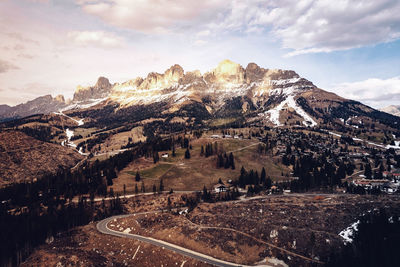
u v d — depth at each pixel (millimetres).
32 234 159000
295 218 149625
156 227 158000
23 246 152125
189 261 126250
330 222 143875
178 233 147875
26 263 137000
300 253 124812
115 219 176375
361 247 123375
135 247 142750
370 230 131875
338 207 159375
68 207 183875
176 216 167875
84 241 153625
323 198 179750
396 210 151250
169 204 195125
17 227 162250
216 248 133250
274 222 146250
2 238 153000
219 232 142625
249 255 127000
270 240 133375
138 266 132500
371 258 117312
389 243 125188
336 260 117875
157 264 130250
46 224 167000
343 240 129875
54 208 188500
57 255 137375
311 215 152000
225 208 170750
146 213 179875
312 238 129625
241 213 161125
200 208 175500
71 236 160375
